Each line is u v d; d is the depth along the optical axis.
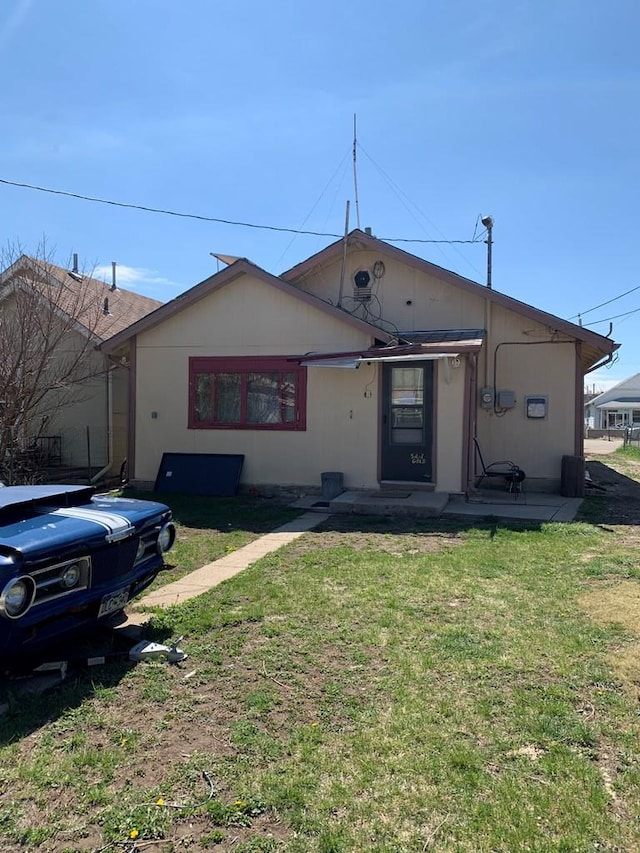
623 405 59.06
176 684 3.72
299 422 11.12
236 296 11.49
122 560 3.98
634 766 2.82
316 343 11.07
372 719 3.26
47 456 14.08
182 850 2.35
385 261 12.66
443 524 8.46
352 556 6.70
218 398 11.63
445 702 3.42
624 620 4.61
